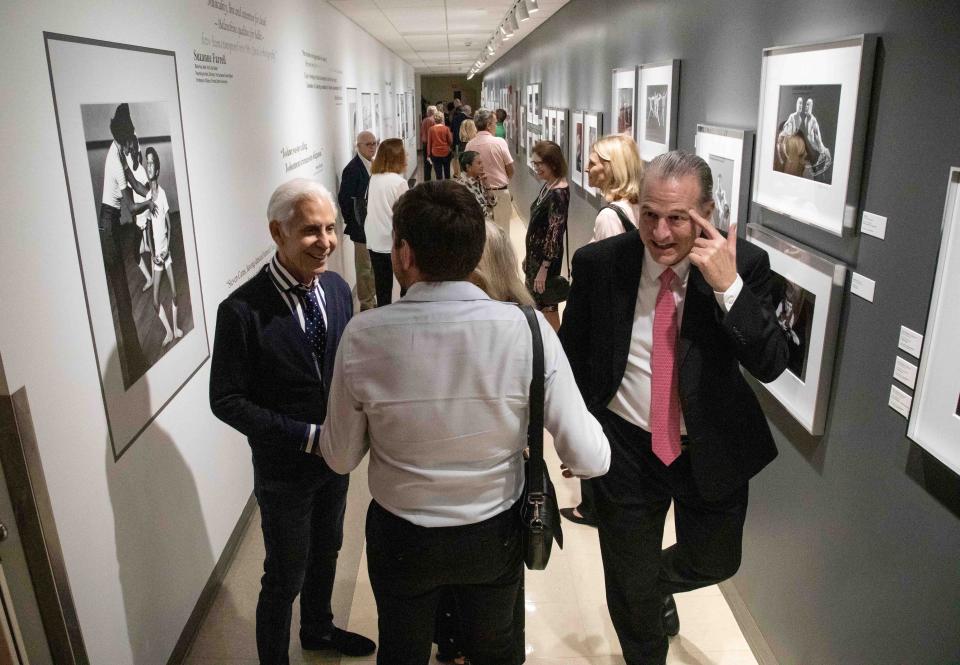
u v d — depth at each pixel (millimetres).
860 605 1698
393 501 1397
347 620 2559
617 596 2035
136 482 2037
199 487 2580
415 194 1311
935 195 1383
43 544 1544
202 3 2850
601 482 1921
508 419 1349
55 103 1655
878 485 1608
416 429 1319
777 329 1648
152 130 2223
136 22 2172
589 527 3123
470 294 1335
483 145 6703
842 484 1780
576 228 6781
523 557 1455
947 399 1312
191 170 2633
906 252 1485
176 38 2531
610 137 2990
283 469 1891
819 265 1833
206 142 2838
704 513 1891
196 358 2582
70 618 1630
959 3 1303
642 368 1813
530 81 10711
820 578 1916
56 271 1636
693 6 3076
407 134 16922
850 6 1708
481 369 1298
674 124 3340
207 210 2820
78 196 1746
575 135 6617
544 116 8875
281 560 1983
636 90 4082
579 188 6523
